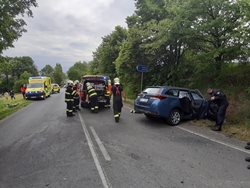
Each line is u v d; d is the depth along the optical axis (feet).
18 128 33.09
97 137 27.50
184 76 58.59
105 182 16.05
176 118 34.76
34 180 16.42
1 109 55.67
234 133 29.30
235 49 40.32
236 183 16.14
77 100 49.21
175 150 22.86
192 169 18.35
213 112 34.65
